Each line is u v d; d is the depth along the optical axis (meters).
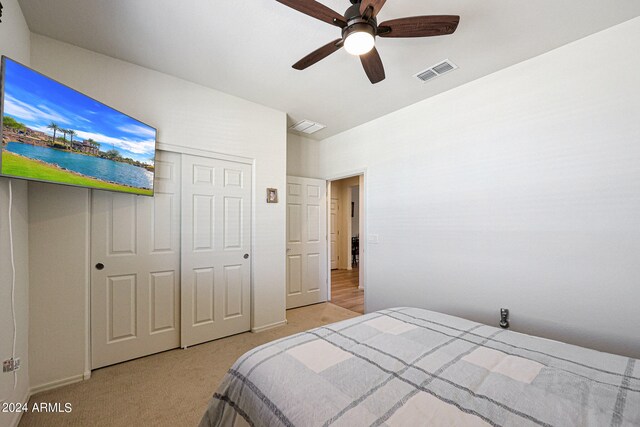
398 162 3.36
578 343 2.06
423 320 1.75
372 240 3.63
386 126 3.51
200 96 2.81
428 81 2.71
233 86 2.83
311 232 4.36
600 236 2.00
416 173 3.16
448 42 2.12
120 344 2.38
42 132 1.57
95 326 2.26
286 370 1.13
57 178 1.67
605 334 1.96
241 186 3.12
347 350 1.31
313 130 4.10
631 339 1.87
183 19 1.90
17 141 1.42
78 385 2.06
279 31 2.02
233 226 3.06
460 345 1.38
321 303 4.36
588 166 2.05
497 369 1.15
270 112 3.33
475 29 1.98
